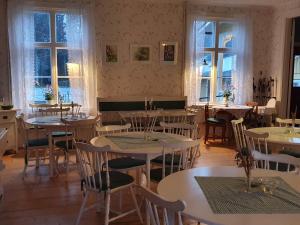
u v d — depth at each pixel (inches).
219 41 271.6
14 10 220.1
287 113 270.4
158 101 257.0
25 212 122.3
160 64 260.2
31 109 229.1
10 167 182.2
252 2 255.4
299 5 244.5
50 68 240.1
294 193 70.1
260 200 65.7
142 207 126.6
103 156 110.2
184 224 112.0
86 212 122.9
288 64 265.6
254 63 280.1
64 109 207.2
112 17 246.2
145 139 128.4
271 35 277.6
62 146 163.5
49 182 157.2
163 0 249.0
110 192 102.5
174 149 110.3
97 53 245.4
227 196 67.8
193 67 263.9
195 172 85.0
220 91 278.2
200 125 267.1
